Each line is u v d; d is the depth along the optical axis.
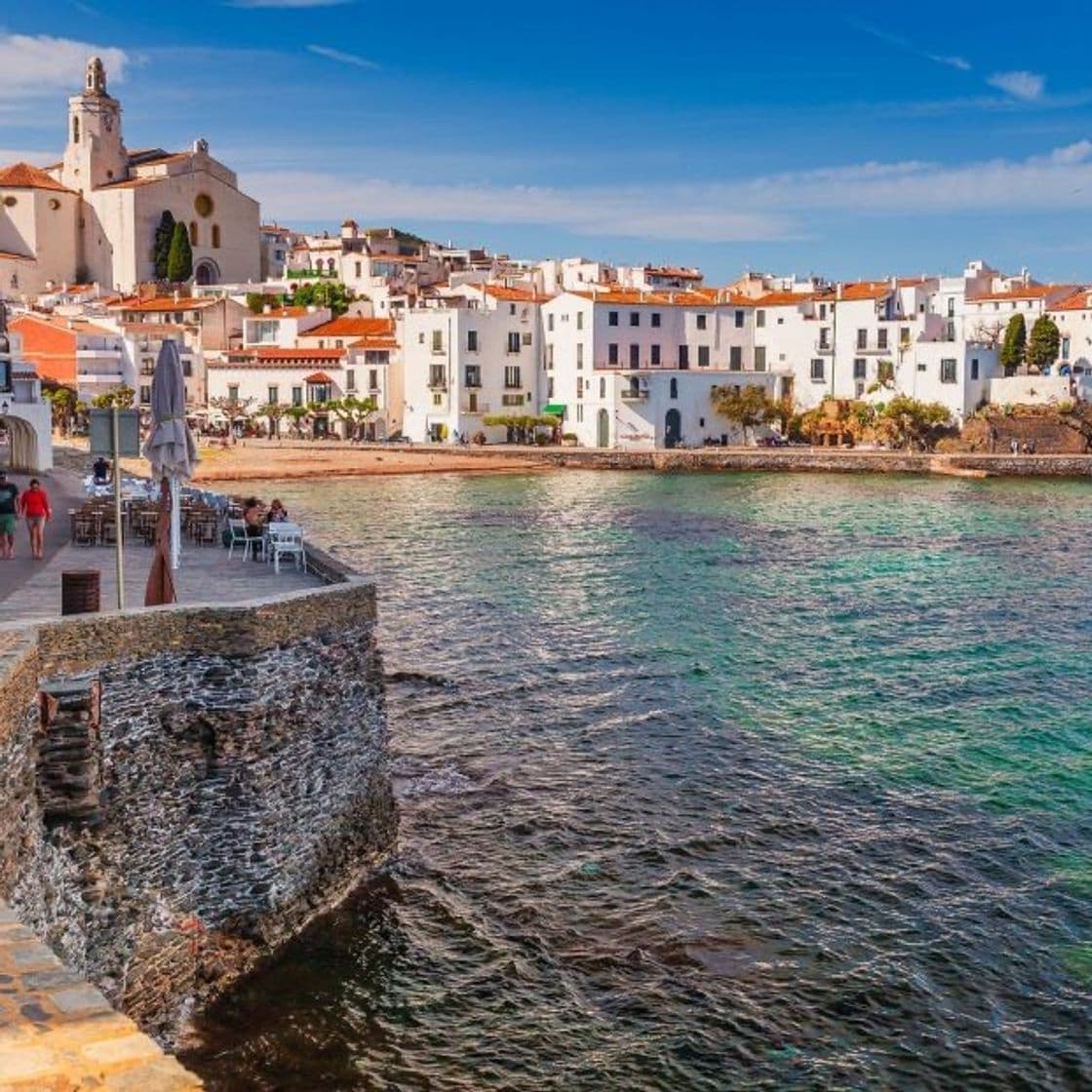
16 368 73.25
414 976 21.84
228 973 21.50
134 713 20.64
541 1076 19.12
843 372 151.75
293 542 31.61
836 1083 18.78
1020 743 33.97
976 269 181.38
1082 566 65.50
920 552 70.69
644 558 67.50
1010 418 140.25
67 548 34.94
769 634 47.88
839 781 30.94
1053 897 24.45
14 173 188.25
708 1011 20.72
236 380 160.25
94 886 19.09
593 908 24.27
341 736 24.84
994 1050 19.55
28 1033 8.51
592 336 147.00
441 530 78.19
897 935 23.06
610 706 37.41
